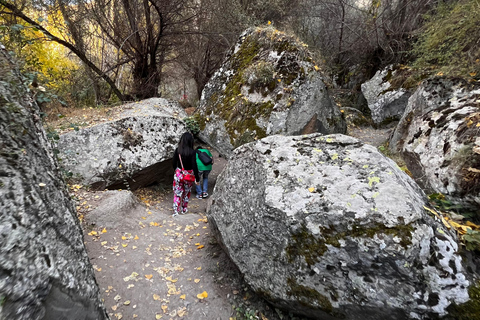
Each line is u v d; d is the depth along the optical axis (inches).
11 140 67.5
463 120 129.6
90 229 147.6
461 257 74.0
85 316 57.2
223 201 119.0
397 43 387.5
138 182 224.5
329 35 515.5
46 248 55.5
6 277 44.3
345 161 99.6
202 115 255.6
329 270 82.4
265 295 97.3
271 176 100.8
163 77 495.5
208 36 429.4
